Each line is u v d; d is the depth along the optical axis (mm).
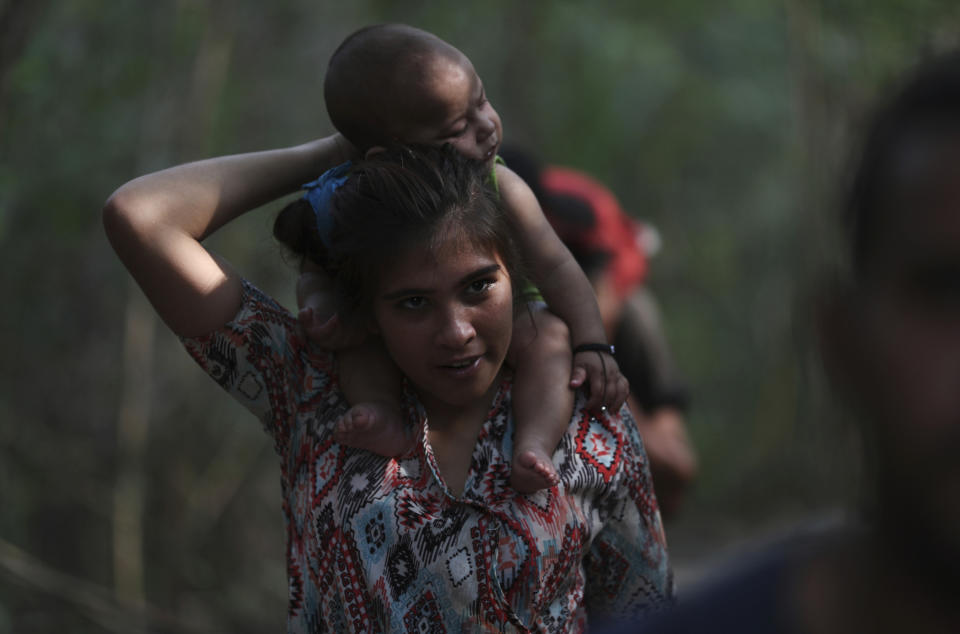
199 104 7500
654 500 2863
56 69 6574
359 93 2756
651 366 5082
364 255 2549
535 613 2613
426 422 2740
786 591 1485
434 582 2602
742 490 11234
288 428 2857
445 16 9805
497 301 2594
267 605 7945
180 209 2770
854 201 1369
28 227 6797
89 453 7348
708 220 13242
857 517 1466
